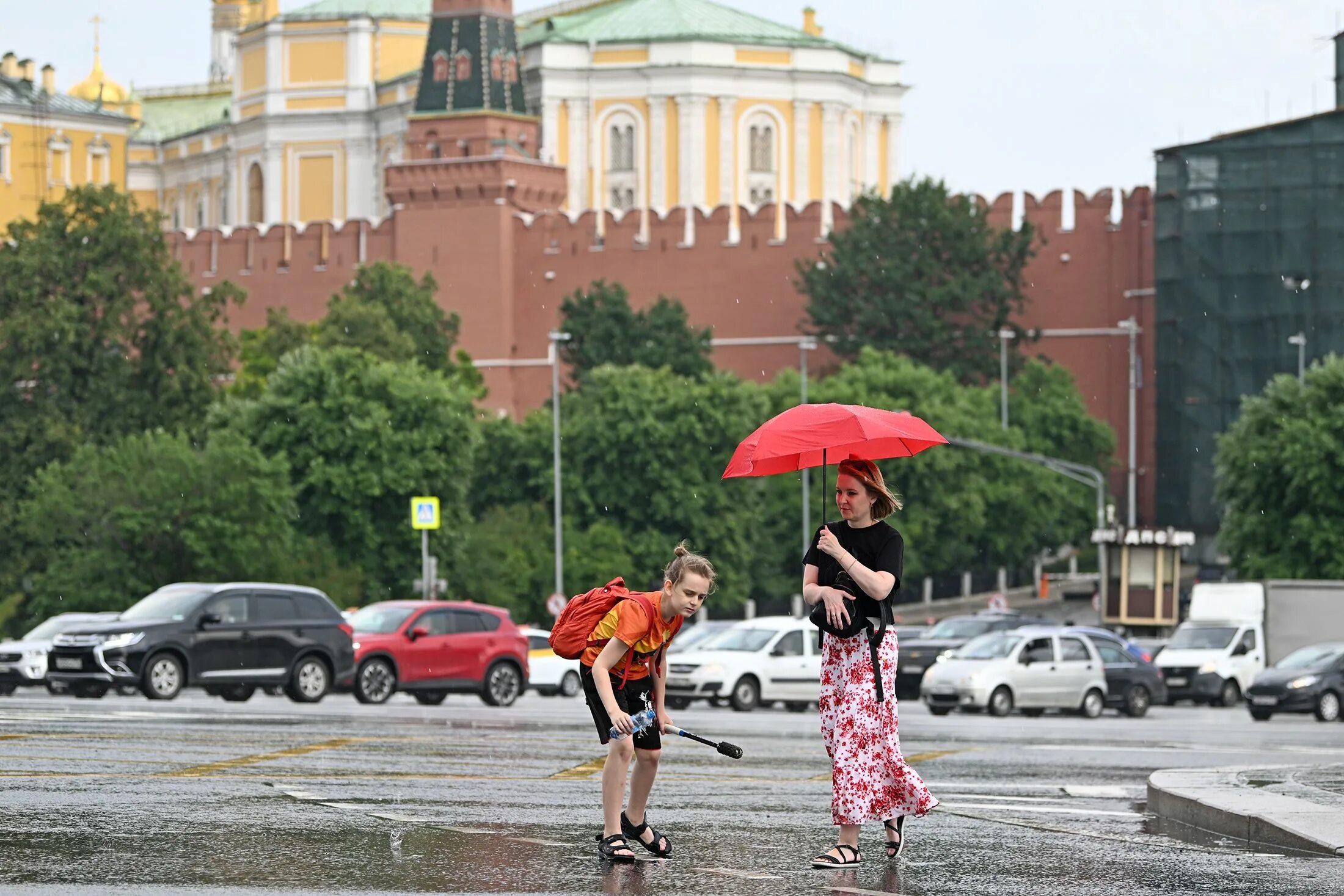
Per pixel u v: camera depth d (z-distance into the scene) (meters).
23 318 123.69
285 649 49.34
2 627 115.38
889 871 17.03
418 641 52.44
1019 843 19.02
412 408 114.75
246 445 108.38
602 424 130.38
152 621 48.12
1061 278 166.12
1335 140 144.88
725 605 132.00
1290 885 16.48
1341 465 99.06
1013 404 155.75
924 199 168.50
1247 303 147.25
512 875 16.27
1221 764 30.00
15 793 21.28
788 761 28.92
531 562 124.69
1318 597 76.12
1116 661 59.94
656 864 17.12
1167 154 152.38
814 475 134.62
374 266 161.00
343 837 18.23
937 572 142.62
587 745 30.58
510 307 178.62
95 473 105.12
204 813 19.86
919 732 39.81
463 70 182.00
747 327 172.88
